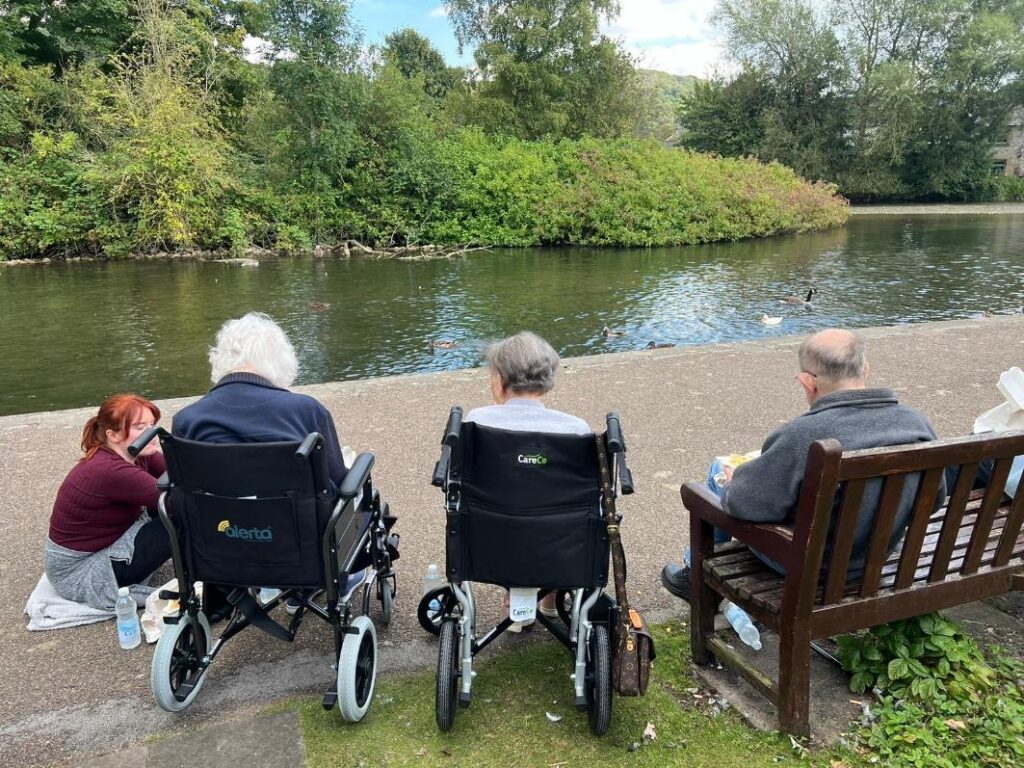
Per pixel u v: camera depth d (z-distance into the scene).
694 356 7.11
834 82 41.81
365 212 24.38
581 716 2.28
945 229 28.42
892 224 30.95
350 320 12.62
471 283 16.64
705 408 5.46
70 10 25.66
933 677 2.26
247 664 2.61
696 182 25.92
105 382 9.11
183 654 2.33
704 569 2.42
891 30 40.81
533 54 33.59
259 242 23.19
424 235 24.53
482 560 2.19
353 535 2.40
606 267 19.28
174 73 23.48
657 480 4.14
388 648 2.68
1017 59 38.66
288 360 2.44
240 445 2.04
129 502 2.79
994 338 7.68
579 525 2.13
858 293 14.91
